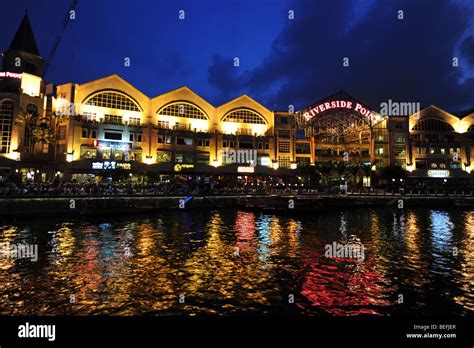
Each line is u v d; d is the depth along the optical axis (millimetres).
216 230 31562
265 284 16375
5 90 59344
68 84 62969
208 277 17344
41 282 16344
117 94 67500
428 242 26828
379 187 76750
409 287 16141
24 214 36688
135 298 14422
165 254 21984
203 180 68625
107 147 63375
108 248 23469
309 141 81812
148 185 55688
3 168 56188
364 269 19047
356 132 87188
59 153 61656
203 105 75500
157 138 68875
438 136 85688
